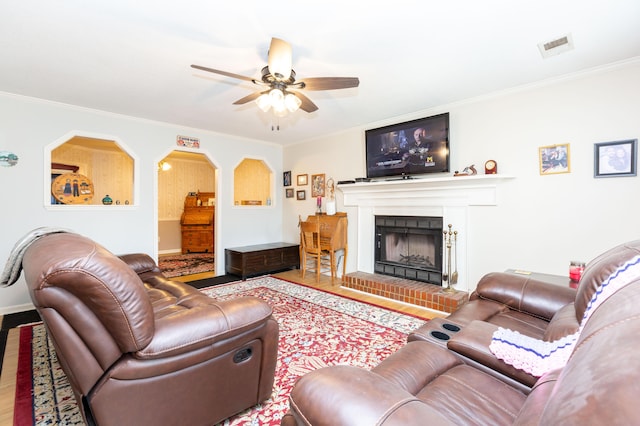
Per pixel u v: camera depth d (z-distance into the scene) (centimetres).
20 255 141
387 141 403
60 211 356
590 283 131
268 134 499
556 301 179
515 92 306
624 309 53
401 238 414
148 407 126
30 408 168
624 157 252
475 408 100
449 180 338
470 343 131
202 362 138
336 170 486
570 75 273
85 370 116
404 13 185
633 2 175
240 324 146
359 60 245
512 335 125
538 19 192
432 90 311
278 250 513
